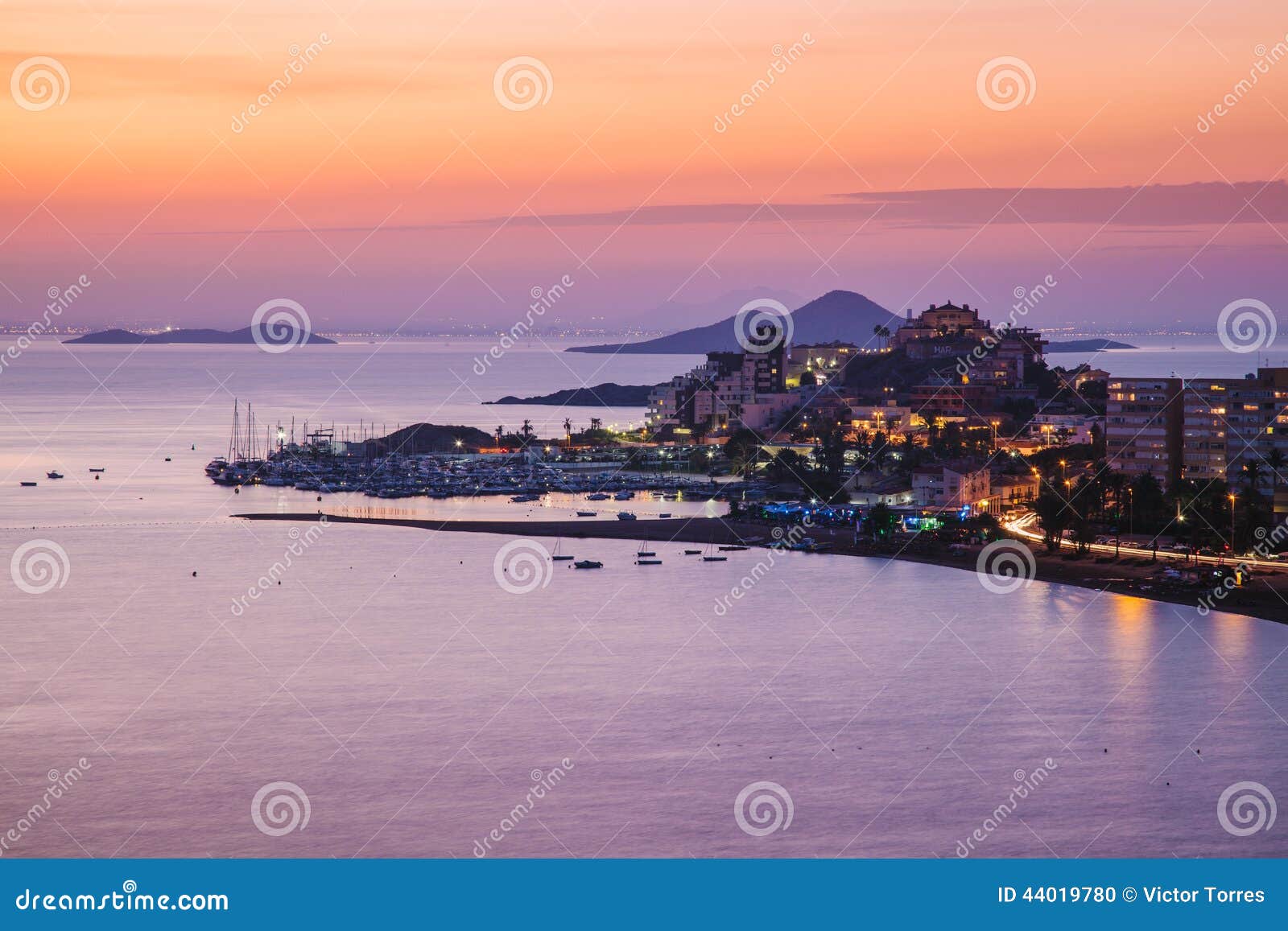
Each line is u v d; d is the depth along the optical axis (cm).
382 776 13650
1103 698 16375
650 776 13625
